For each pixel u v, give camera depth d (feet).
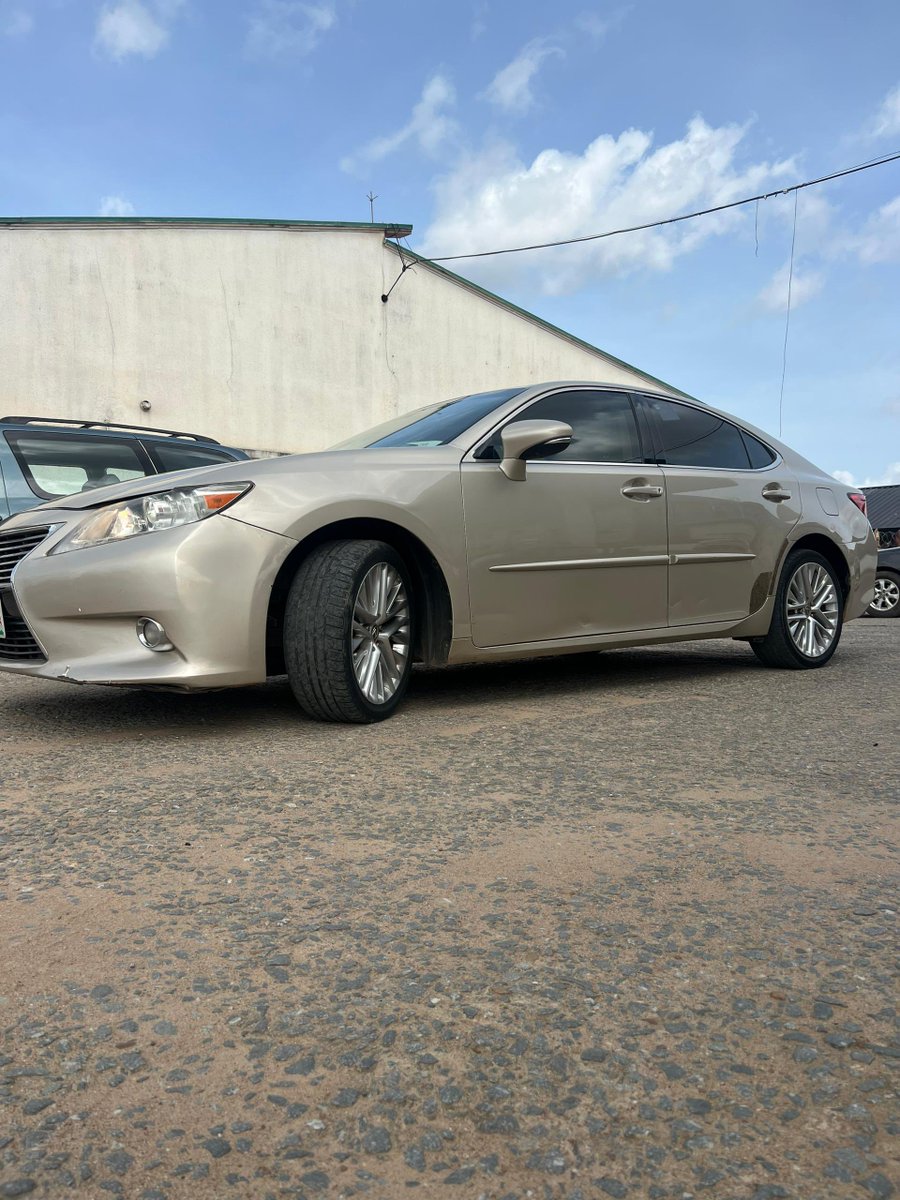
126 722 10.71
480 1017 4.16
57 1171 3.19
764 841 6.52
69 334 42.50
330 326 50.83
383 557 10.55
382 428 13.62
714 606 14.16
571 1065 3.81
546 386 13.07
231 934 4.98
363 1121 3.47
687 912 5.29
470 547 11.30
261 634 9.87
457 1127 3.43
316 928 5.06
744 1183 3.15
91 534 9.98
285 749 9.25
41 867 5.96
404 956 4.73
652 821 6.93
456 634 11.26
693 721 10.78
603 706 11.74
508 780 8.07
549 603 12.12
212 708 11.58
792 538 15.20
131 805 7.30
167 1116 3.49
